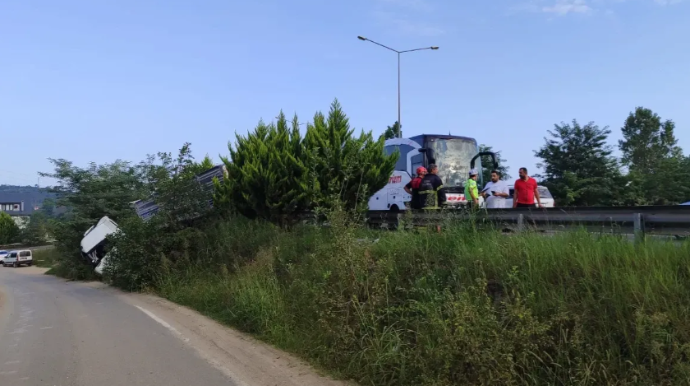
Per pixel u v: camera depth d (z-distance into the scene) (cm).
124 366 688
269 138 1469
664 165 3073
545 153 3142
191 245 1516
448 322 527
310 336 724
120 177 2822
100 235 2114
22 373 676
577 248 572
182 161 1647
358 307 651
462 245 695
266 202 1358
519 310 476
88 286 1969
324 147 1275
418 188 1162
